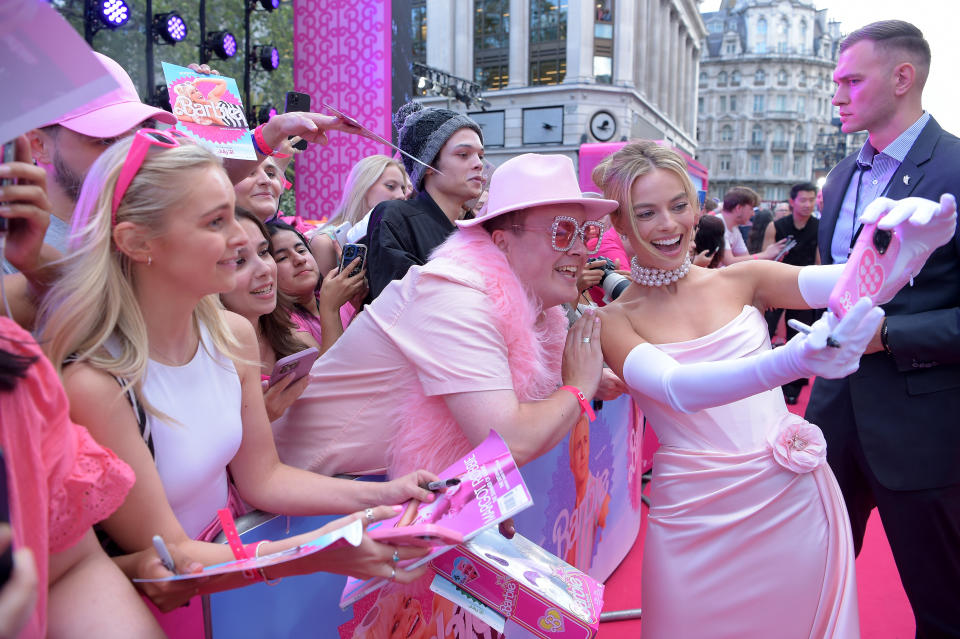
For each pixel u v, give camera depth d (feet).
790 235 19.61
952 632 6.47
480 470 4.06
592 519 8.57
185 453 3.76
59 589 2.94
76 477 2.73
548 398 4.83
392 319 5.06
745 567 5.35
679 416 5.55
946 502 6.29
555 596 4.01
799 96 269.85
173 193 3.42
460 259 5.02
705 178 34.99
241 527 4.21
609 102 113.91
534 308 5.05
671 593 5.51
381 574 3.42
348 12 22.18
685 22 165.07
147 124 4.80
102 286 3.41
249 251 6.13
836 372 3.91
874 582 9.60
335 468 5.35
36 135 4.65
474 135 7.92
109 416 3.35
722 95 272.51
